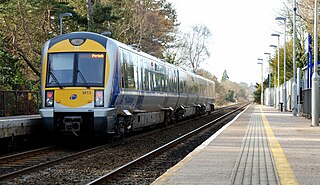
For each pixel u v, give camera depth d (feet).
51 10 154.81
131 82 78.89
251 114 170.09
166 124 111.75
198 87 158.61
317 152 53.83
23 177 46.24
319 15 164.55
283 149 56.80
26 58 153.38
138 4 215.31
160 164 55.77
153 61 96.94
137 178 46.14
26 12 149.38
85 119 68.74
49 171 49.90
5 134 64.23
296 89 151.43
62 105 68.59
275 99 276.62
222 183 35.06
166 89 108.27
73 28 166.20
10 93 115.55
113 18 162.40
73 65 69.56
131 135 90.63
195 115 161.38
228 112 214.90
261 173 39.24
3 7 140.46
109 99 68.49
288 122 115.34
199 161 46.47
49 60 70.49
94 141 79.51
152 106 95.91
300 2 179.01
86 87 68.33
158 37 232.53
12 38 156.46
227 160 47.16
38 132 73.36
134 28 206.49
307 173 39.09
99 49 69.82
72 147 71.82
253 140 68.18
